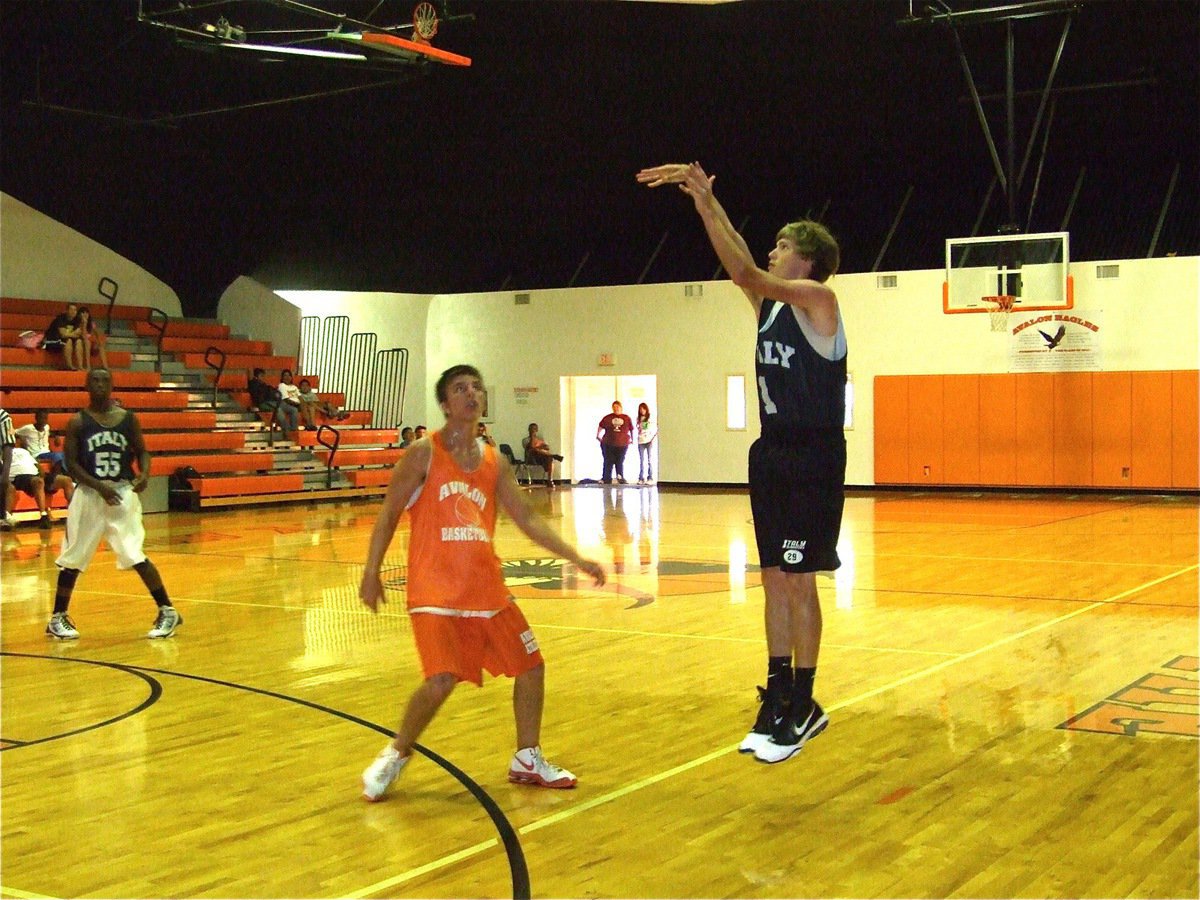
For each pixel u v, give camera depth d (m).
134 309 21.75
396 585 10.35
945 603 9.02
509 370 25.11
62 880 3.67
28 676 6.71
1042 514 16.95
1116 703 5.83
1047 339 20.69
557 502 19.91
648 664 6.91
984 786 4.50
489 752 5.07
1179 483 19.95
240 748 5.19
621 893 3.50
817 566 4.13
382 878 3.65
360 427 22.73
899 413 21.81
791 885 3.54
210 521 16.64
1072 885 3.50
